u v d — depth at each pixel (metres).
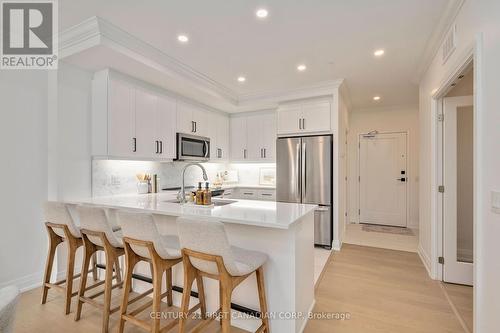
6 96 2.46
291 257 1.78
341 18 2.24
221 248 1.41
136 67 2.86
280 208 2.14
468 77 2.55
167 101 3.68
